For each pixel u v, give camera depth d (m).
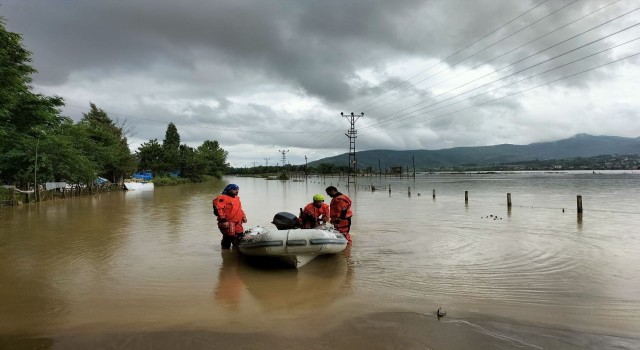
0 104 20.44
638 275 7.73
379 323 5.45
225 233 10.44
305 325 5.42
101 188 43.28
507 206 22.19
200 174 86.75
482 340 4.89
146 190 48.62
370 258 9.45
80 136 39.19
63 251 10.62
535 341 4.86
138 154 70.88
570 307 6.03
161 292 6.98
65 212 21.23
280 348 4.71
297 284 7.41
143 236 12.98
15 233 13.80
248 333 5.16
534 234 12.66
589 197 30.08
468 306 6.11
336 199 11.22
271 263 9.12
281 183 75.06
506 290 6.89
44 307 6.24
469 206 23.23
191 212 20.91
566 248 10.40
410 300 6.42
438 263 8.88
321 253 8.66
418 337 4.98
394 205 24.22
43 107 24.41
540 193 36.09
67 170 32.47
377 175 135.88
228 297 6.67
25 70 22.02
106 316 5.83
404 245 10.98
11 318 5.77
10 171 29.75
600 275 7.75
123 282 7.63
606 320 5.52
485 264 8.74
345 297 6.61
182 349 4.71
